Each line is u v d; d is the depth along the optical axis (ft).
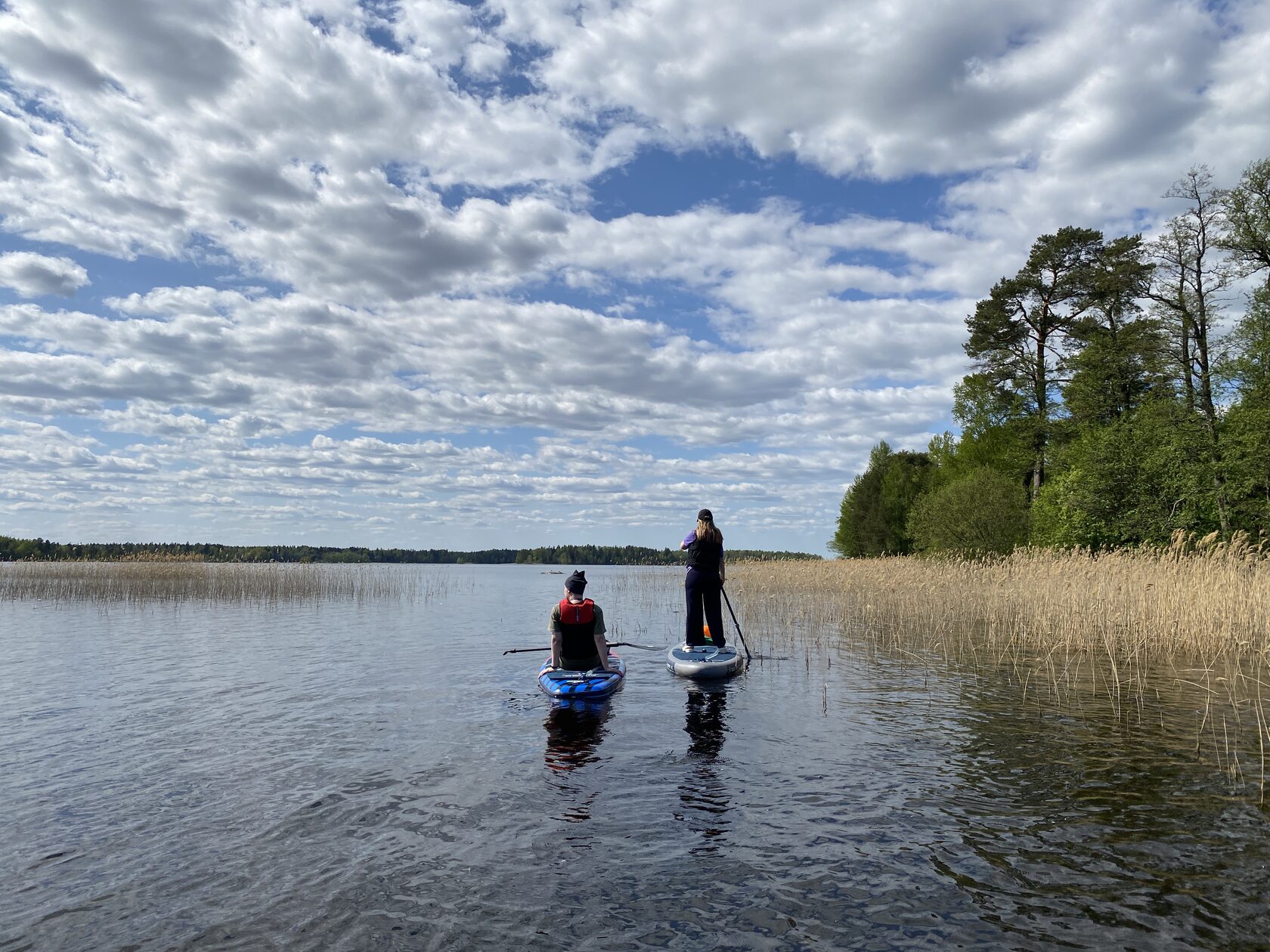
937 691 29.76
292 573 96.53
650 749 21.13
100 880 12.68
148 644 45.52
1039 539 110.52
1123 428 102.99
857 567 82.28
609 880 12.59
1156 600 45.57
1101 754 20.26
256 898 11.96
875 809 15.98
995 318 126.52
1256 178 92.58
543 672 30.17
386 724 24.35
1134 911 11.34
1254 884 12.22
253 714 25.89
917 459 207.10
